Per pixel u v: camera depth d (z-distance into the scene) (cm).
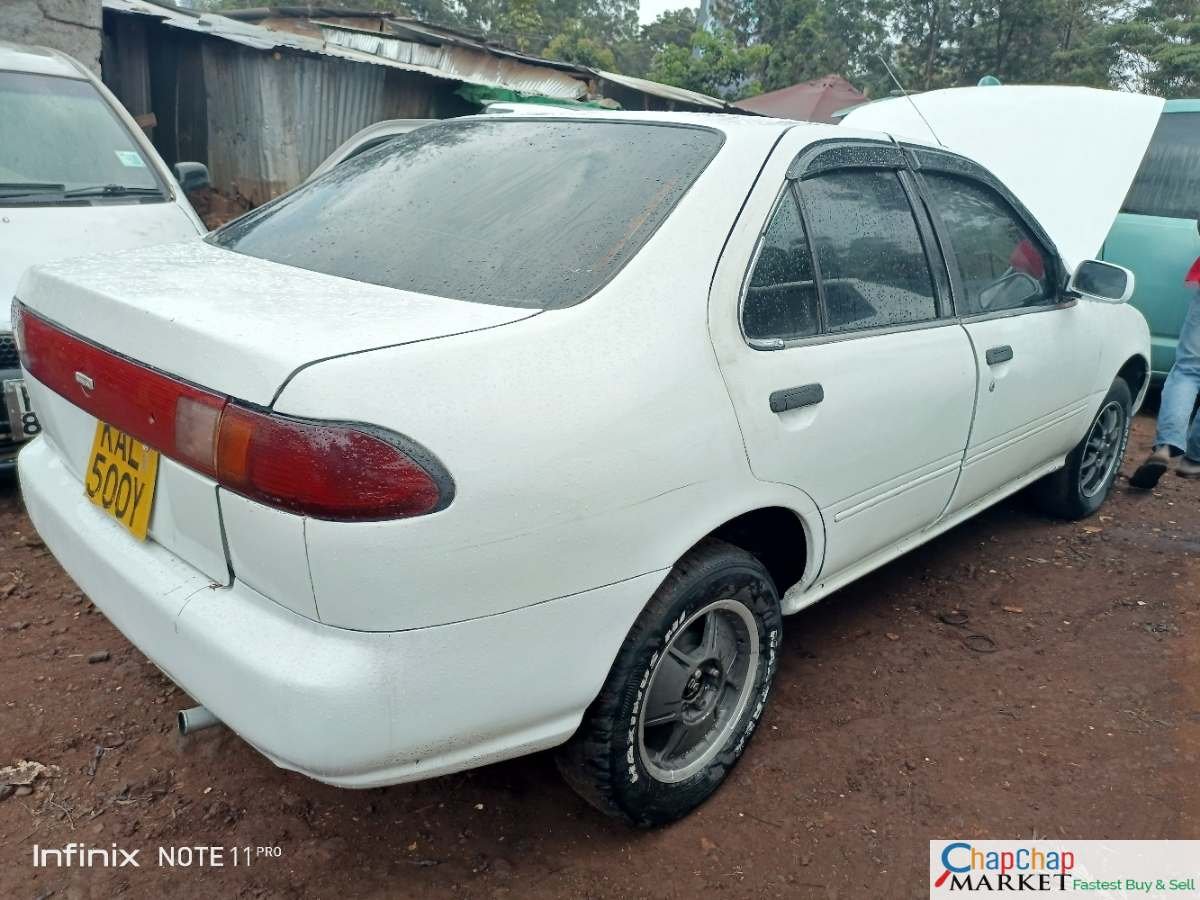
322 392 153
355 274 212
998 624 332
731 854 222
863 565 283
